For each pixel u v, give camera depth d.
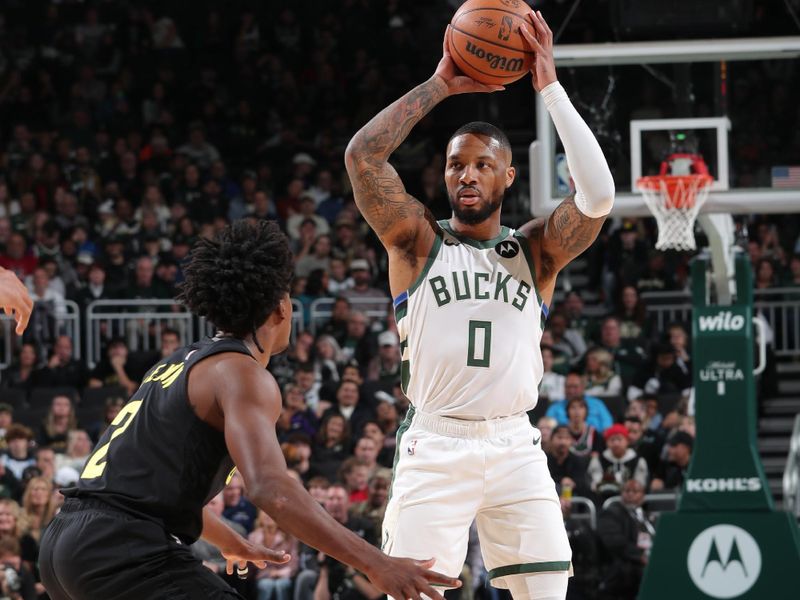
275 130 33.03
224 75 33.91
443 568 8.52
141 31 34.09
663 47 15.55
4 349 25.25
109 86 33.47
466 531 8.61
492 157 8.68
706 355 15.49
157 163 30.62
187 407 6.79
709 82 15.49
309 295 26.16
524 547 8.54
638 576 18.39
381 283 28.05
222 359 6.81
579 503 19.83
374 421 20.89
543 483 8.65
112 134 31.86
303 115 33.19
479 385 8.53
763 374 24.50
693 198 15.15
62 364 24.33
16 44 33.78
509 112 33.78
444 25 34.84
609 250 27.28
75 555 6.66
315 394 22.95
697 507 15.36
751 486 15.28
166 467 6.75
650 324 24.95
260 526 17.84
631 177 15.47
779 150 15.21
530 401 8.76
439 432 8.61
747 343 15.38
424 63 34.31
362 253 27.88
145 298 25.80
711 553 15.24
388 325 24.89
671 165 15.35
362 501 18.95
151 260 26.17
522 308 8.66
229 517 18.45
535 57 8.56
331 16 34.56
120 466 6.82
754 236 27.61
